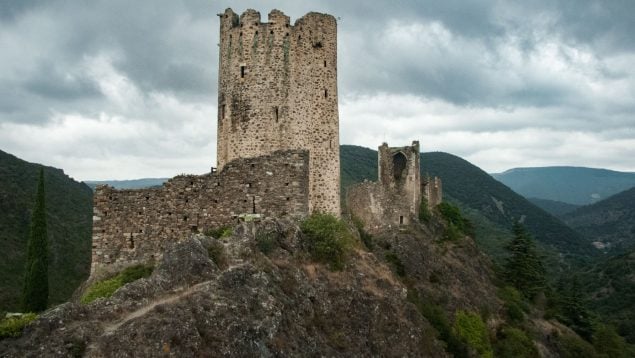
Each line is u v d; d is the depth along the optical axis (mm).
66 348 20109
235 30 41938
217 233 35969
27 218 87250
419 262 73938
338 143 43938
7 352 19906
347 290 34156
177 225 36375
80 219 96188
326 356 28016
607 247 189875
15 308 63094
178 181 36688
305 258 34500
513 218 187125
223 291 25344
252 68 41312
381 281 37594
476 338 61969
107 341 20578
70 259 81000
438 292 69812
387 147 87375
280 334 25609
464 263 82938
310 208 41531
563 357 73062
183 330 21750
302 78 41938
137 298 24094
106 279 34750
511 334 68500
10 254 76438
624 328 97188
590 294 119375
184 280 26281
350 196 83562
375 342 32906
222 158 41969
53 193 99312
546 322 81625
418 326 37000
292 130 41250
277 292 28281
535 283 90438
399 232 78562
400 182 86125
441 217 94812
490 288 80500
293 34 42000
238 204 36812
